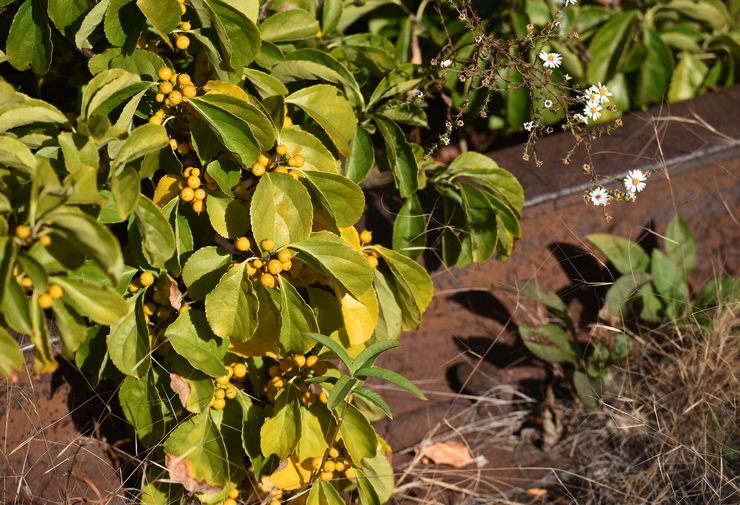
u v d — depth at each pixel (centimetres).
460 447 119
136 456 108
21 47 106
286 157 105
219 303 103
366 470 110
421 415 120
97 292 96
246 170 109
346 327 107
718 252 124
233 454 108
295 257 106
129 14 103
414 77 115
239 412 108
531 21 125
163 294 105
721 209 124
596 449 119
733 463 116
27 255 94
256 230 103
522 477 117
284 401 106
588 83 128
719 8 130
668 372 120
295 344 105
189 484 106
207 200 105
